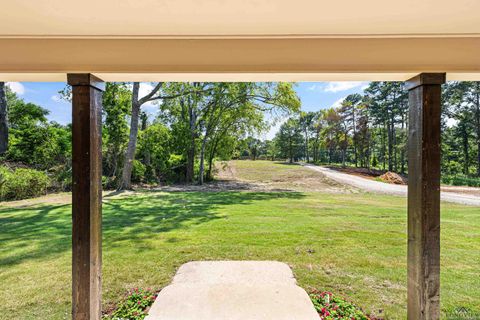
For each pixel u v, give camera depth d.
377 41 2.08
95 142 2.23
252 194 11.68
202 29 1.97
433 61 2.06
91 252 2.17
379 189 13.83
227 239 5.11
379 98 28.64
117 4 1.61
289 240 5.05
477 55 2.05
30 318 2.67
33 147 13.51
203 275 3.47
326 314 2.65
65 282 3.39
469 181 17.05
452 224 6.27
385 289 3.24
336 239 5.13
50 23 1.86
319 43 2.10
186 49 2.11
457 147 23.38
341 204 9.12
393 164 28.00
